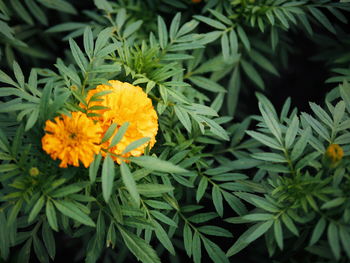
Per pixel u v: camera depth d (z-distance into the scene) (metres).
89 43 0.71
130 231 0.69
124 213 0.66
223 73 0.86
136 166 0.68
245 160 0.74
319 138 0.70
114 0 0.93
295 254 0.70
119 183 0.66
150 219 0.67
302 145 0.67
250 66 0.87
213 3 0.83
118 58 0.73
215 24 0.79
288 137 0.68
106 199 0.60
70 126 0.63
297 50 0.96
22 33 0.93
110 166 0.62
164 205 0.67
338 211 0.63
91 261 0.67
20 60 0.96
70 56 0.90
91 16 0.86
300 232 0.68
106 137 0.63
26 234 0.69
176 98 0.70
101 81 0.68
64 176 0.64
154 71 0.72
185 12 0.88
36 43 0.95
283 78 1.07
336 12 0.80
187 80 0.86
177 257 0.81
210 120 0.71
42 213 0.70
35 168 0.62
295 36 1.00
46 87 0.64
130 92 0.68
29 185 0.63
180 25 0.88
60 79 0.76
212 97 0.91
